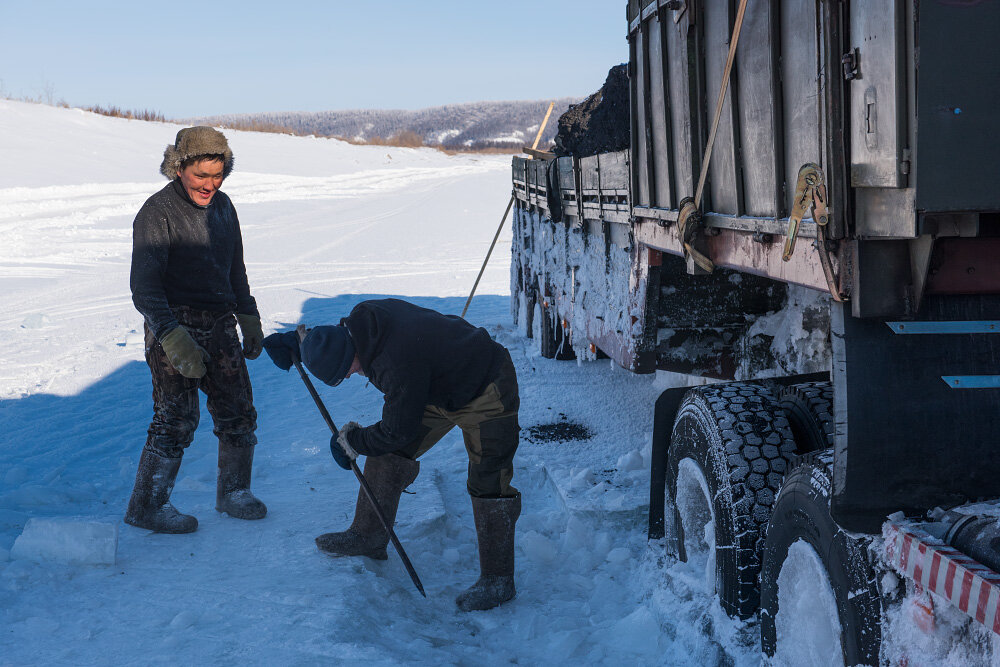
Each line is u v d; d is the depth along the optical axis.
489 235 20.16
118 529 3.67
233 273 4.15
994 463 2.01
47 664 2.66
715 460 2.87
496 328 8.95
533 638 3.12
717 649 2.77
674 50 3.26
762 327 4.26
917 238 1.87
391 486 3.56
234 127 69.56
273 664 2.66
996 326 1.99
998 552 1.69
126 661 2.69
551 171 5.98
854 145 1.89
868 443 2.00
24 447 5.59
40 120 41.69
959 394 1.99
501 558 3.39
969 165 1.68
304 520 4.02
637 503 4.12
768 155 2.44
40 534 3.46
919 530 1.90
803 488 2.27
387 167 55.53
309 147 59.69
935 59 1.64
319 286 12.95
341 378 3.13
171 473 3.87
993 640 1.64
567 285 6.04
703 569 3.12
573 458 5.00
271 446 5.64
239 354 4.02
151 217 3.61
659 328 4.31
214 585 3.26
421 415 3.14
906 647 1.86
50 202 24.05
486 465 3.33
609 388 6.42
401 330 3.09
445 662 2.80
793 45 2.22
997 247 1.92
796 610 2.33
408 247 18.00
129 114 52.72
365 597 3.18
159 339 3.58
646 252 3.90
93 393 7.05
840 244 1.97
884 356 1.99
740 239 2.73
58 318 10.44
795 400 2.95
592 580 3.62
